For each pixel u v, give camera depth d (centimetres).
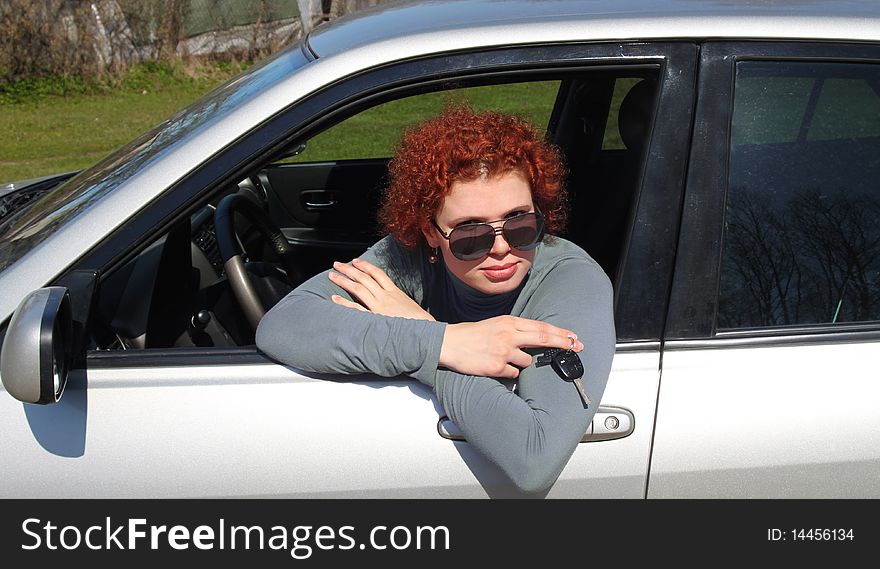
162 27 1229
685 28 189
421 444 182
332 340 180
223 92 224
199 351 188
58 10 1177
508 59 189
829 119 191
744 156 188
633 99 227
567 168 255
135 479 183
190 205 187
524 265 184
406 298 192
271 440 182
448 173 176
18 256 194
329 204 323
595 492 184
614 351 179
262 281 245
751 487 185
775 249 189
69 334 175
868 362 186
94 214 187
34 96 1162
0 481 183
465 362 175
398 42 192
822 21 191
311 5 1243
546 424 172
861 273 191
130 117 1058
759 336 187
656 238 186
